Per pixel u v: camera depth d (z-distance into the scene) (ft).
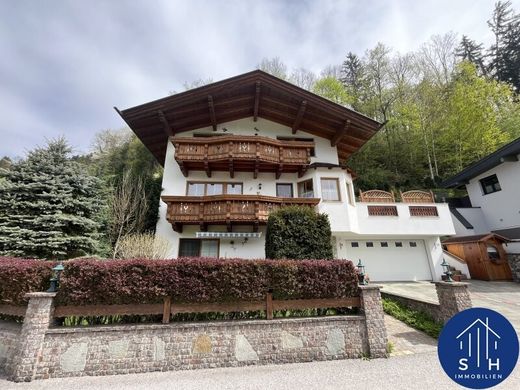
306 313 20.06
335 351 18.13
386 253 50.21
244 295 18.22
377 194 51.29
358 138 56.29
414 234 47.65
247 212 42.06
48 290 17.07
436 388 13.52
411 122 86.89
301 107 49.96
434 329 22.63
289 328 18.22
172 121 50.34
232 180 49.37
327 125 53.67
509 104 80.84
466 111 77.25
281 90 48.67
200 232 42.83
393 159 89.45
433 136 86.28
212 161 45.62
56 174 37.24
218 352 17.12
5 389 14.05
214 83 46.24
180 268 18.03
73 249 35.14
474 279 48.93
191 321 18.11
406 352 19.02
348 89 107.04
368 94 101.04
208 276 18.04
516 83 98.68
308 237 30.07
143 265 17.72
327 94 97.35
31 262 18.38
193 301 17.76
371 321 18.93
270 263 19.20
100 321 17.89
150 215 47.19
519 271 45.91
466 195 71.15
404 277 48.91
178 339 17.04
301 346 17.93
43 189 35.32
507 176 55.36
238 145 45.91
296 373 15.76
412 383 14.12
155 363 16.43
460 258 51.72
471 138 76.54
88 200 38.19
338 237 49.03
